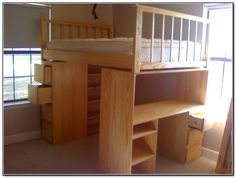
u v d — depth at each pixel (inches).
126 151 97.5
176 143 123.9
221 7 118.9
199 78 128.0
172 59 102.6
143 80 156.2
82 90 148.6
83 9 159.0
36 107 146.9
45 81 133.9
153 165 109.7
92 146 138.9
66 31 152.3
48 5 142.3
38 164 116.4
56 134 140.1
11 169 110.7
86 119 152.6
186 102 131.0
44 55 140.3
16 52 137.9
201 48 118.4
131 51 90.7
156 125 107.0
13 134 140.1
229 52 121.0
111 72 100.8
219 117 124.0
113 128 102.4
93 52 107.6
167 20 141.1
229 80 122.5
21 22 134.2
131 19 160.7
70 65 141.3
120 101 98.1
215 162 123.8
